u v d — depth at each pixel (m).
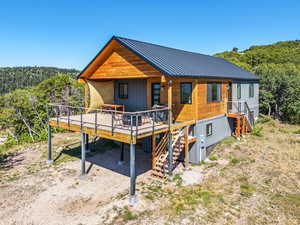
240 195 8.37
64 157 13.51
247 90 18.95
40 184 9.79
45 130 19.42
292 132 17.95
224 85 14.57
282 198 8.04
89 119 12.38
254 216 7.03
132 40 12.48
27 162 12.80
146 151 14.23
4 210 7.77
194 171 10.90
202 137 12.16
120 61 11.84
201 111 11.98
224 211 7.35
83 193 8.95
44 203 8.21
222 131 14.78
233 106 16.28
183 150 12.13
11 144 17.30
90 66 12.79
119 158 13.21
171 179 9.99
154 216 7.17
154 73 10.52
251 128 16.92
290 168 10.73
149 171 11.07
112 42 11.41
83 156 10.45
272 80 24.12
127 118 11.01
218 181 9.66
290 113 23.44
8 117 18.98
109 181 10.05
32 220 7.18
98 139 17.45
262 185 9.12
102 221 7.00
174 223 6.78
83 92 28.12
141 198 8.34
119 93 15.16
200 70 12.05
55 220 7.16
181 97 11.91
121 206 7.82
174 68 10.27
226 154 12.95
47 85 27.12
